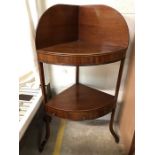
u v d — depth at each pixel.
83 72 1.32
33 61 1.09
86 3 1.12
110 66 1.27
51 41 1.03
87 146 1.20
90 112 0.98
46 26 0.98
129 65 1.20
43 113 1.25
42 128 1.26
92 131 1.34
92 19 1.07
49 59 0.87
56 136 1.29
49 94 1.34
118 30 0.99
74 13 1.09
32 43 1.05
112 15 0.99
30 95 1.17
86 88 1.25
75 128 1.37
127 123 1.15
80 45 1.05
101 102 1.05
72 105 1.02
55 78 1.36
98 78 1.33
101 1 1.10
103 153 1.15
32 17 1.03
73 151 1.17
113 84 1.33
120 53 0.91
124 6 1.09
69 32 1.11
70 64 0.85
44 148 1.19
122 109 1.30
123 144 1.20
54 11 0.99
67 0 1.12
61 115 1.00
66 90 1.22
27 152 0.98
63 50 0.93
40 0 1.11
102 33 1.06
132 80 1.10
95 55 0.84
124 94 1.28
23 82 1.25
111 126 1.20
